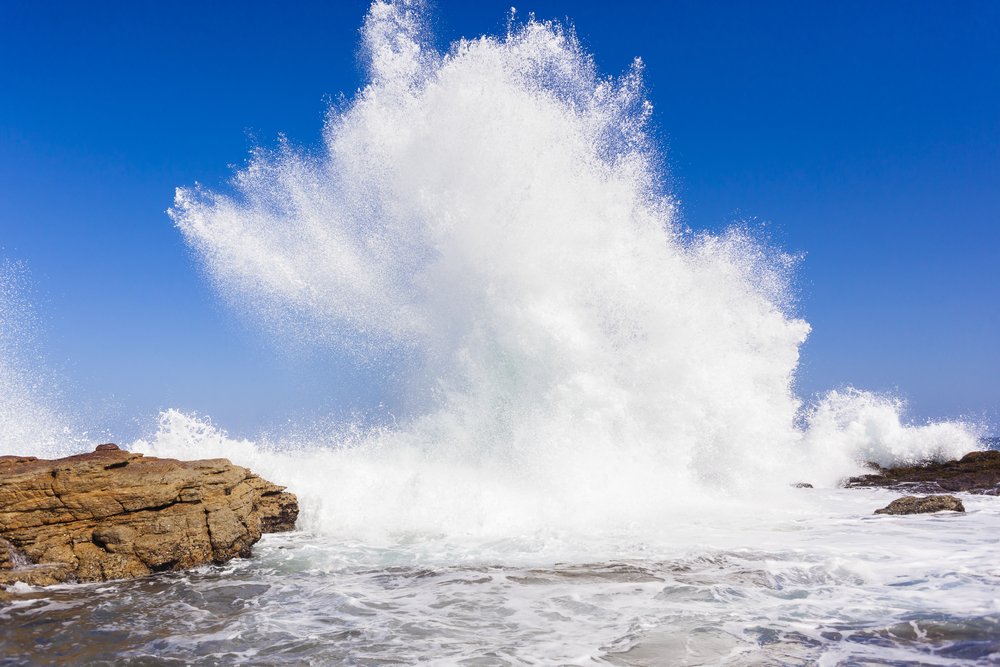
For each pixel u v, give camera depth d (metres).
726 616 7.52
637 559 10.00
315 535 12.09
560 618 7.61
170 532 10.09
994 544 10.72
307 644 6.98
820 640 6.75
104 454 10.90
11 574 9.00
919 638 6.75
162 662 6.61
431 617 7.75
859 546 10.66
